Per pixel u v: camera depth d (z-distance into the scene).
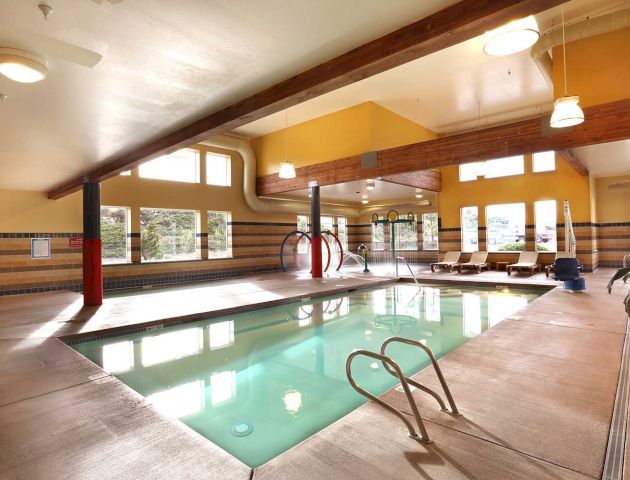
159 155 5.36
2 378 3.42
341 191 12.35
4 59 2.71
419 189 12.04
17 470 2.05
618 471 1.90
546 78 7.69
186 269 10.67
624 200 11.31
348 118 9.67
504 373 3.24
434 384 3.05
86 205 6.86
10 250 8.24
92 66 3.06
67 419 2.65
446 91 9.05
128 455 2.19
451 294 8.48
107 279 9.27
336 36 2.80
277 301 7.19
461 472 1.93
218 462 2.11
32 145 5.30
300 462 2.06
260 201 11.98
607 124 6.02
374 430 2.38
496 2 2.30
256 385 3.79
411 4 2.44
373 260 16.28
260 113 3.87
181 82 3.50
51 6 2.30
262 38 2.79
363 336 5.44
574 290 7.20
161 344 5.13
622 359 3.51
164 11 2.42
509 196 11.90
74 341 4.89
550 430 2.32
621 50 6.42
